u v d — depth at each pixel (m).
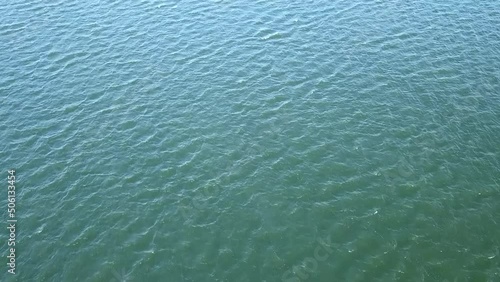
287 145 40.12
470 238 32.03
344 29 57.25
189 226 32.84
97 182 36.53
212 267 30.09
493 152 39.16
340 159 38.56
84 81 48.47
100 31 57.09
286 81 48.44
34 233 32.44
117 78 49.00
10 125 42.41
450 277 29.50
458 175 36.97
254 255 30.83
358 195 35.28
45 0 64.56
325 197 35.16
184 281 29.25
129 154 39.28
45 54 52.59
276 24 58.50
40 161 38.50
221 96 46.41
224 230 32.56
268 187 36.03
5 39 55.16
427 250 31.20
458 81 47.91
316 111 44.16
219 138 41.03
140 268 30.08
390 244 31.58
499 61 50.78
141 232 32.47
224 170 37.62
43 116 43.62
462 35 55.56
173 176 37.09
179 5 63.34
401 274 29.67
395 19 59.22
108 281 29.34
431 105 44.72
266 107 44.81
